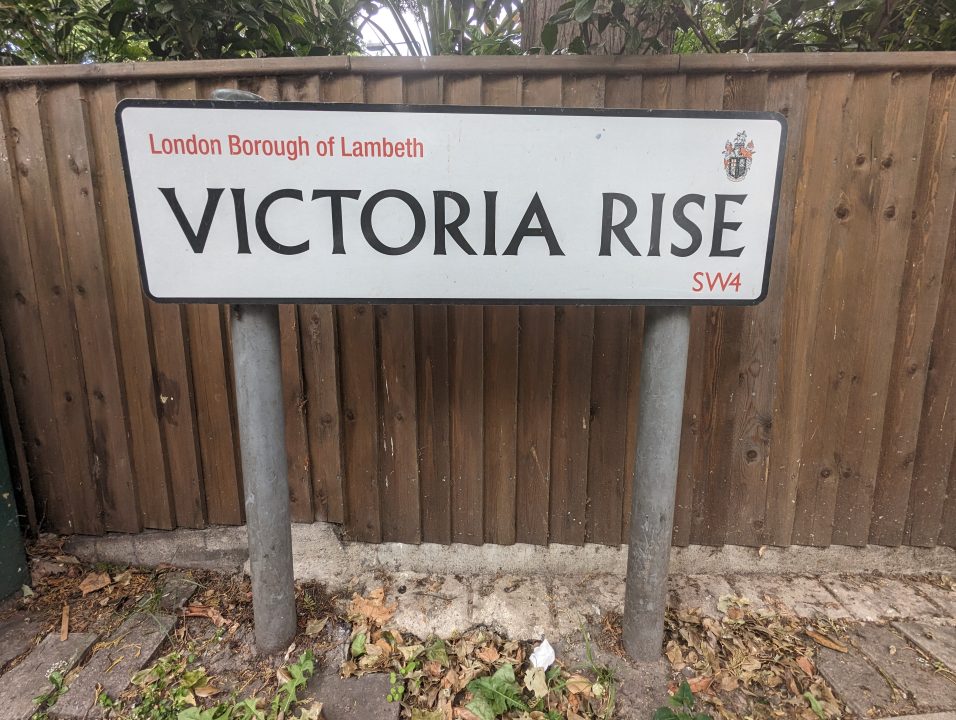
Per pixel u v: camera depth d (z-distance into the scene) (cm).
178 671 181
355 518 231
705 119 142
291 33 261
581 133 143
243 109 141
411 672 181
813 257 202
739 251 151
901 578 229
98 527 238
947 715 165
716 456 220
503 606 213
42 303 218
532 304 154
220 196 146
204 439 229
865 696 173
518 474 225
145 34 251
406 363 215
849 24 231
